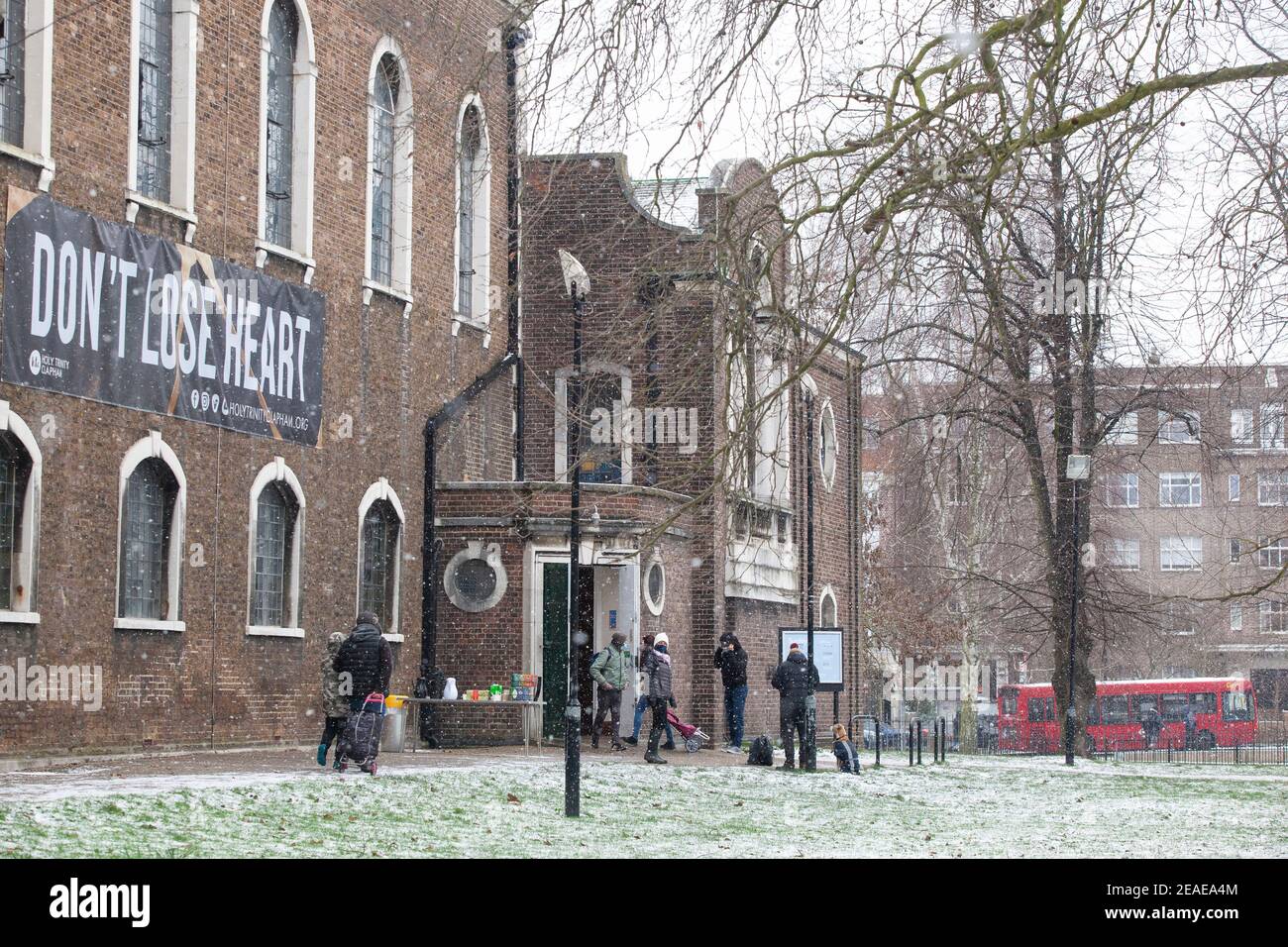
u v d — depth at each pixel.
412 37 34.94
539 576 35.44
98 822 16.19
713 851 16.72
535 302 39.69
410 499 34.94
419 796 21.25
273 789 20.53
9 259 23.98
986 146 17.33
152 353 26.97
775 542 44.12
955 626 66.50
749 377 19.02
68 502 25.16
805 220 18.11
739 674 37.41
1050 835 20.25
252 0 29.84
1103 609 46.91
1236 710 72.50
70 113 25.39
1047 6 16.62
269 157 30.95
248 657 29.53
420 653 35.25
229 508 29.05
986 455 48.56
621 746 34.41
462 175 36.47
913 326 20.75
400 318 34.66
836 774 31.34
